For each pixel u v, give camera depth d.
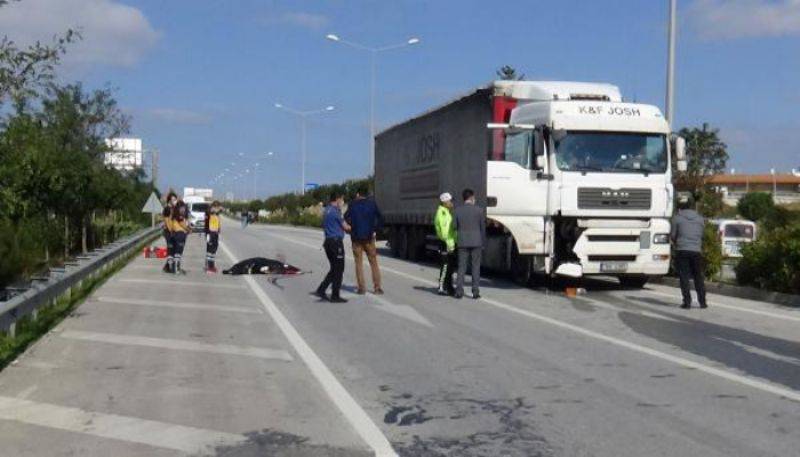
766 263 17.47
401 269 24.84
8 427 7.27
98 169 29.08
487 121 20.06
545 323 13.57
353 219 17.66
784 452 6.63
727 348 11.27
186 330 12.67
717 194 31.72
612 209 17.77
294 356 10.66
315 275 22.59
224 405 8.10
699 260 15.59
